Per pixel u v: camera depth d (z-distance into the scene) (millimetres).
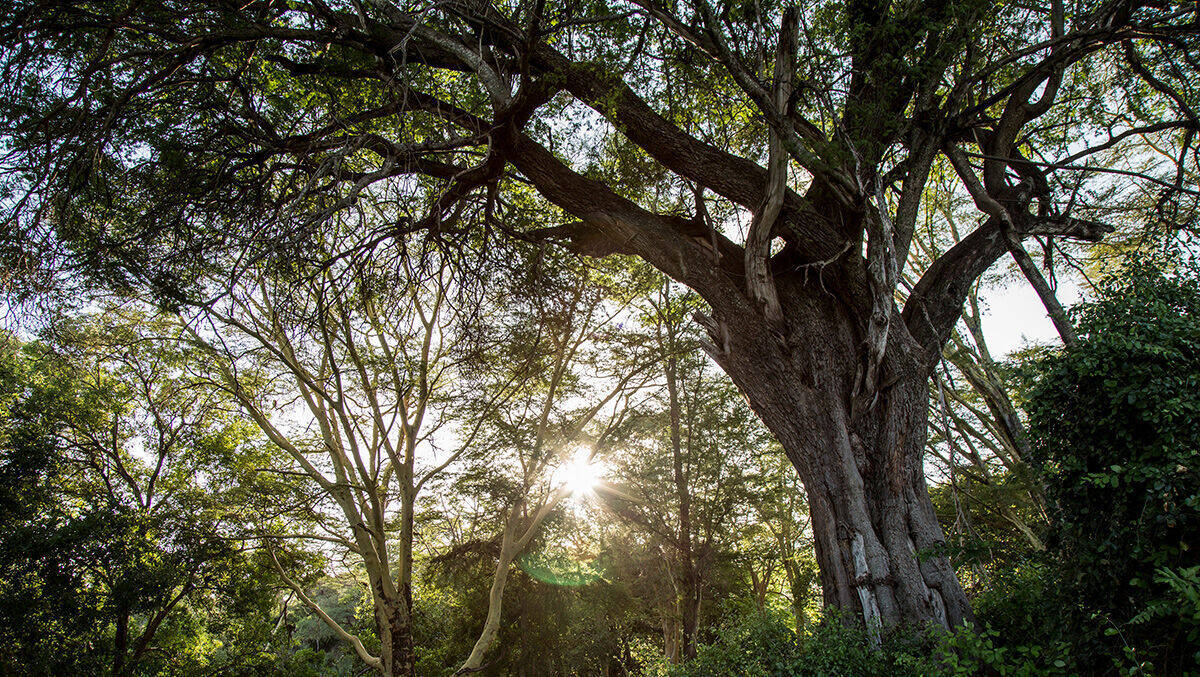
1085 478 5188
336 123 9383
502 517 19453
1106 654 4996
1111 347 5500
